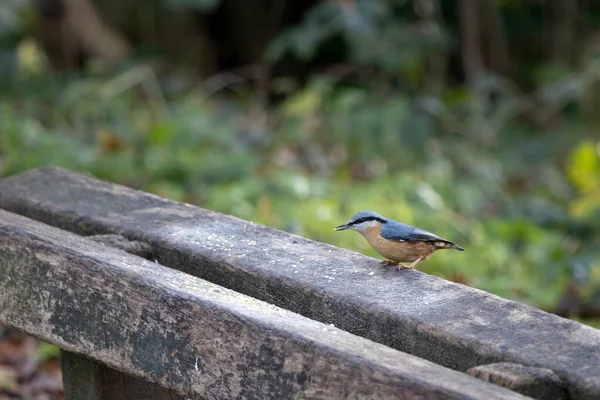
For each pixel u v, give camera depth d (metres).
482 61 18.64
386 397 4.07
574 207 12.53
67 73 17.39
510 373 4.17
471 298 5.04
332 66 19.45
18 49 16.75
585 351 4.40
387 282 5.33
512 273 10.82
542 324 4.69
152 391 6.00
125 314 5.10
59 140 13.09
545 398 4.15
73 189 7.08
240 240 6.09
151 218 6.50
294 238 6.12
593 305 9.93
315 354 4.32
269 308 4.86
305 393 4.35
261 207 11.48
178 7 17.44
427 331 4.72
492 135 15.82
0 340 9.49
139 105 15.92
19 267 5.50
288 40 16.17
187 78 18.23
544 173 15.44
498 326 4.68
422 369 4.14
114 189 7.10
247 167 13.01
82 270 5.25
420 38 16.36
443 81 18.39
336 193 12.52
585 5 19.67
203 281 5.23
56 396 8.45
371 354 4.27
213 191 11.98
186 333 4.84
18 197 6.93
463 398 3.87
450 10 19.17
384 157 14.26
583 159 12.42
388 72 16.94
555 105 17.42
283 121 15.76
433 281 5.30
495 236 11.83
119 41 19.12
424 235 6.36
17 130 13.38
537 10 19.44
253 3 19.75
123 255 5.51
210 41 20.39
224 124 14.72
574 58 19.44
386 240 6.39
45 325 5.45
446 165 14.18
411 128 13.98
